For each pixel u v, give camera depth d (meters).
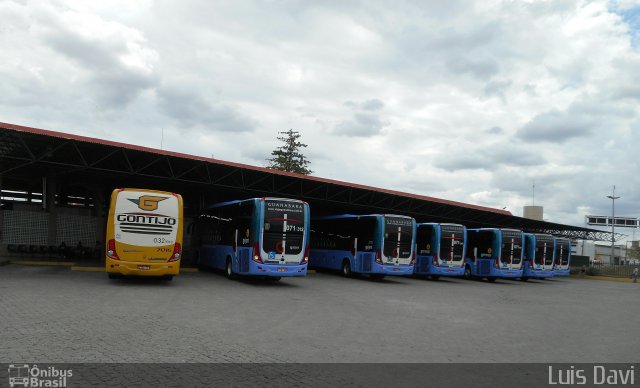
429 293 19.48
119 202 16.03
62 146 20.39
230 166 24.03
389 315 12.33
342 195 31.39
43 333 8.00
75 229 27.94
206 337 8.38
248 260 18.97
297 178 26.72
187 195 32.34
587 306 17.56
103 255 25.48
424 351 8.11
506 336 10.02
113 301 12.11
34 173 26.72
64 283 15.52
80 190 32.06
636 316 14.98
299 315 11.50
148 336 8.18
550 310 15.53
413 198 31.98
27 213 26.12
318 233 29.55
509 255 29.84
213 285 17.73
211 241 23.94
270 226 18.92
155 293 14.24
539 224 42.34
